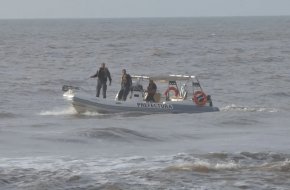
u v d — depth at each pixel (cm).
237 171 4034
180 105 7075
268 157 4441
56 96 9275
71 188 3656
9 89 9906
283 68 13612
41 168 4103
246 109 7550
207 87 10288
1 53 19000
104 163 4284
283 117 6800
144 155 4594
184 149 4875
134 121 6475
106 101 7056
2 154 4584
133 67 14325
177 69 13688
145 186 3694
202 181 3800
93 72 13188
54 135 5334
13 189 3628
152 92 7138
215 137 5525
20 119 6769
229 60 16038
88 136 5288
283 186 3716
